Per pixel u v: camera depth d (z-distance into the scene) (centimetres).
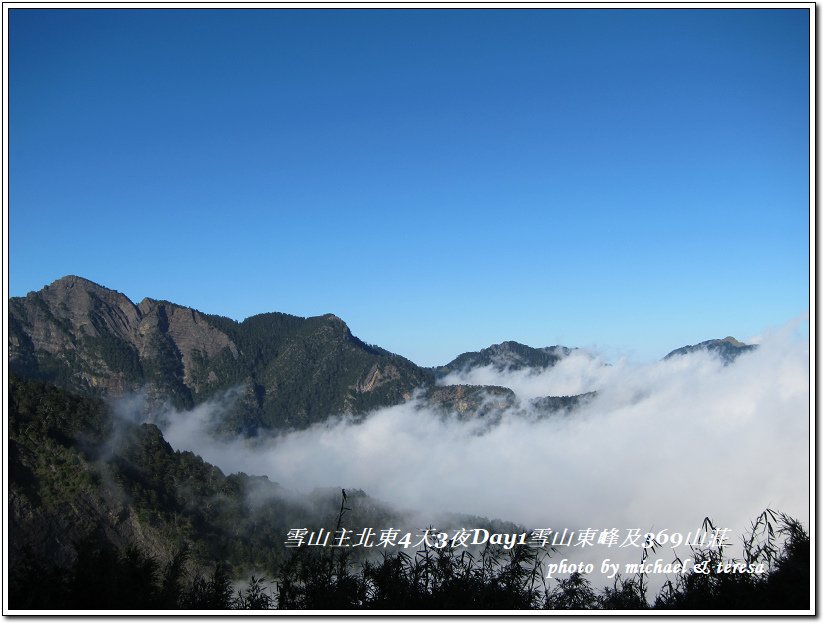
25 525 2698
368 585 654
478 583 651
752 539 667
